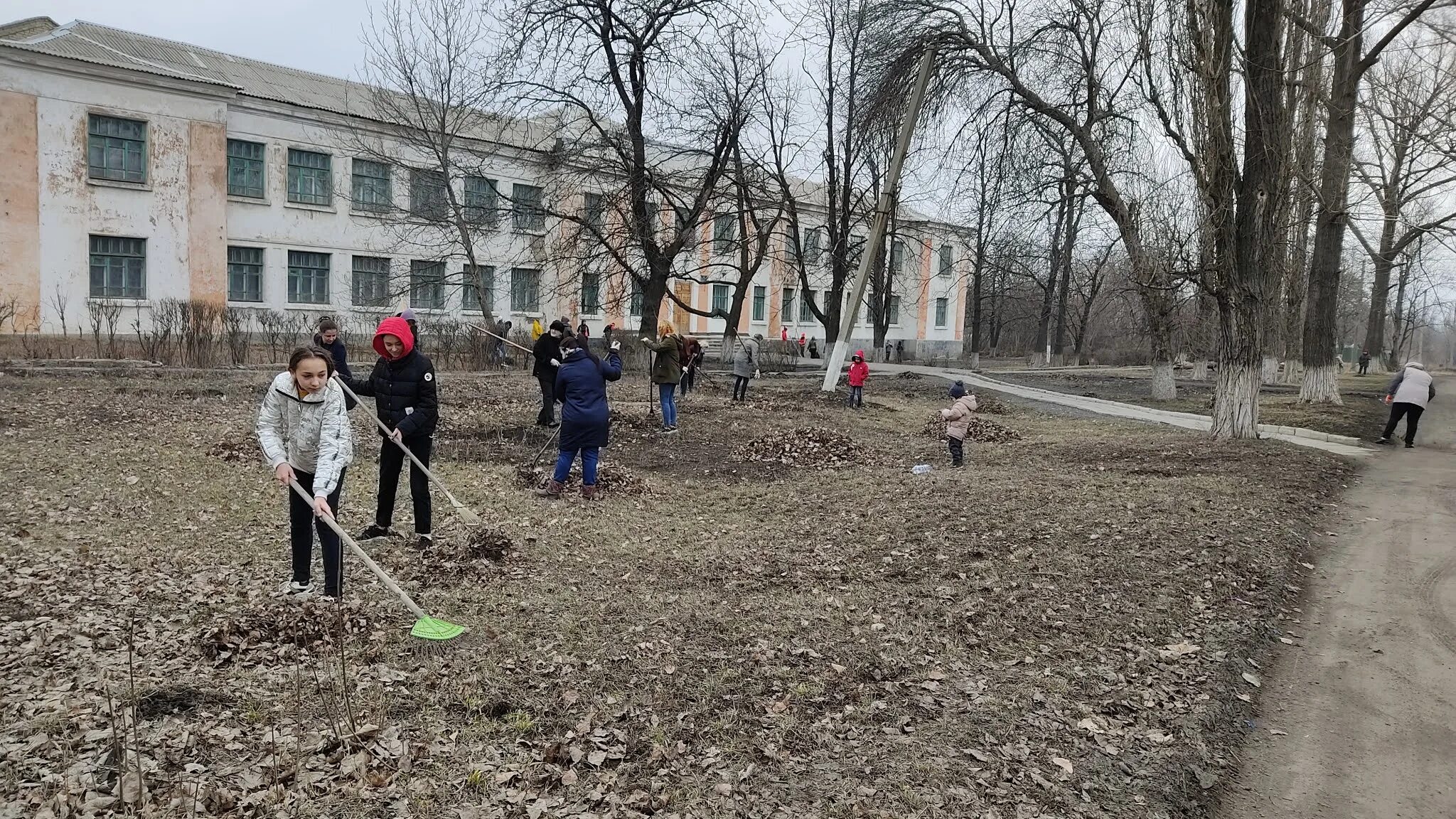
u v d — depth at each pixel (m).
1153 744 4.16
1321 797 3.90
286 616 5.02
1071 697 4.59
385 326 6.73
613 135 25.36
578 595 5.91
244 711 4.03
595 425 8.95
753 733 4.05
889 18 22.42
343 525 7.56
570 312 41.62
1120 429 16.58
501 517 8.05
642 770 3.69
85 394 15.95
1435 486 10.62
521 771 3.64
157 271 31.00
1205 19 12.93
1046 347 49.09
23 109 28.05
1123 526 7.79
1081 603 5.95
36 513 7.45
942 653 5.06
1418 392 14.32
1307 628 5.91
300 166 34.69
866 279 22.66
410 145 34.34
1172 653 5.19
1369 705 4.79
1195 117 13.36
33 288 28.59
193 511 7.79
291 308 34.56
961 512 8.37
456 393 19.11
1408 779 4.05
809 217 46.81
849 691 4.50
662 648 4.98
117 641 4.77
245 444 10.91
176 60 33.53
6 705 3.94
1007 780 3.75
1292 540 7.73
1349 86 19.20
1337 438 14.74
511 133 39.19
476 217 30.31
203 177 31.70
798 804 3.49
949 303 60.91
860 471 11.44
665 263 26.56
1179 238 16.22
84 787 3.29
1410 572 7.09
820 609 5.73
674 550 7.23
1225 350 13.88
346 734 3.82
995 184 26.58
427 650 4.84
